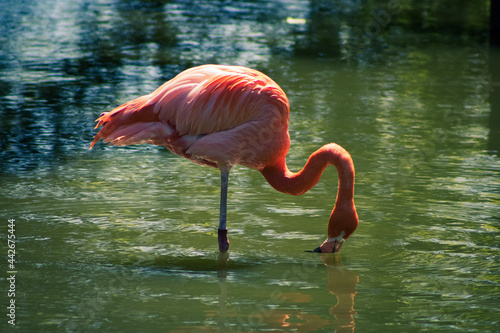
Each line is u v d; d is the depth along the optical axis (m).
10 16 30.08
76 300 7.63
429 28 29.11
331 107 17.17
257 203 11.15
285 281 8.30
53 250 9.13
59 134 14.73
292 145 13.95
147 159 13.45
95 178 12.12
